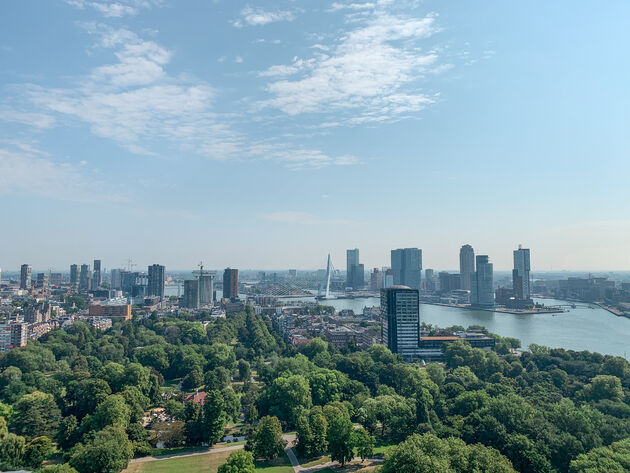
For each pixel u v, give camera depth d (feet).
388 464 613.93
